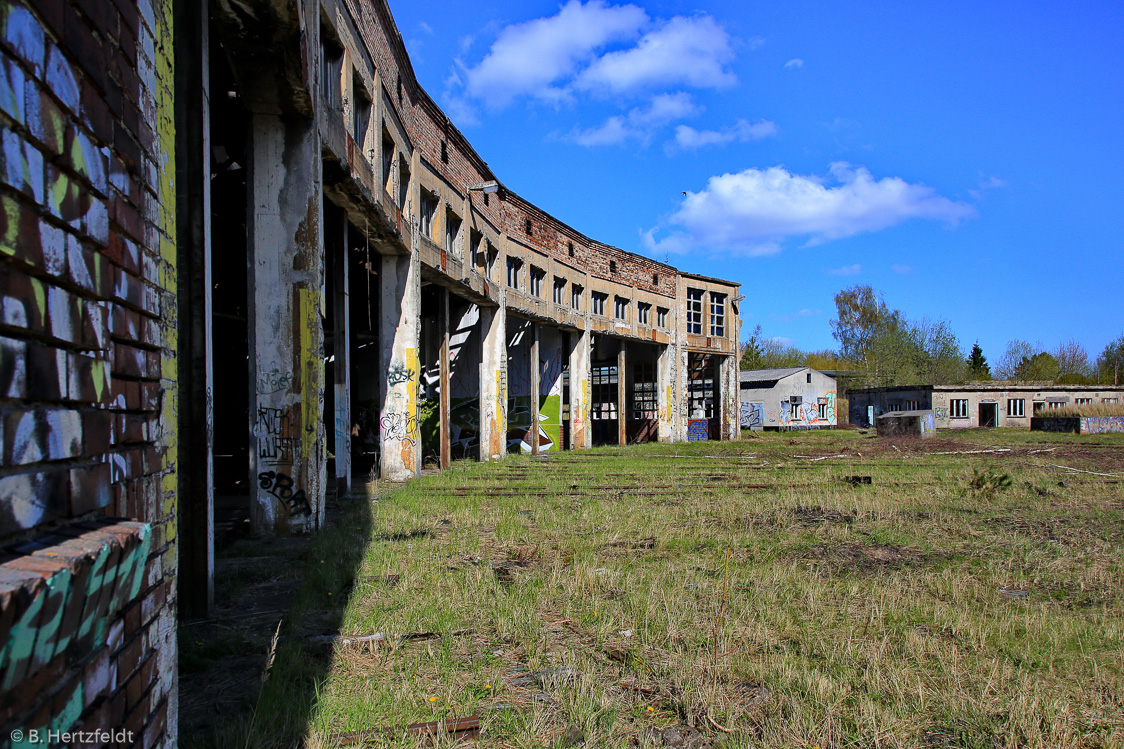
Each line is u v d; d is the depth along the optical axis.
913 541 7.60
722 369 36.06
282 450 8.02
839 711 3.40
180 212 5.05
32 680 1.28
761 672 3.83
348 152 9.68
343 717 3.28
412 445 13.99
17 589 1.12
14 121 1.40
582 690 3.55
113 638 1.80
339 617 4.82
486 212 19.12
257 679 3.71
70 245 1.72
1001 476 11.78
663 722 3.33
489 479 14.03
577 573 5.84
